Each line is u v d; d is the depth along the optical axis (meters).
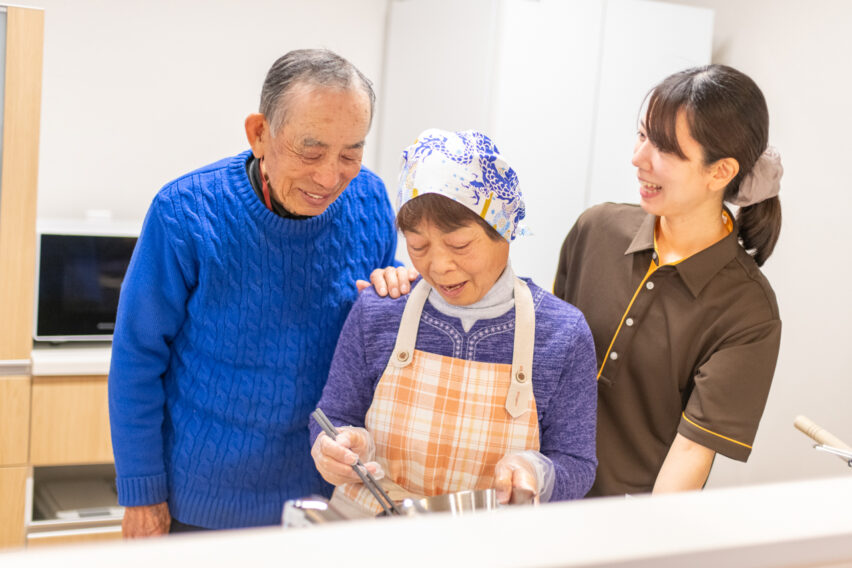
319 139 1.12
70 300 2.38
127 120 2.78
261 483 1.32
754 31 2.78
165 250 1.24
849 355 2.41
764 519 0.43
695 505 0.44
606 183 2.66
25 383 2.27
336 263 1.33
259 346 1.29
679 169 1.25
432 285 1.14
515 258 2.58
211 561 0.35
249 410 1.29
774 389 2.69
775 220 1.37
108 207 2.79
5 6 2.11
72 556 0.34
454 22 2.65
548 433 1.16
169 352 1.33
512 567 0.37
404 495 1.16
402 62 2.96
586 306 1.45
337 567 0.35
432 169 1.07
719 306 1.33
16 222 2.20
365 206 1.38
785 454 2.63
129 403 1.29
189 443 1.31
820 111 2.53
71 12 2.68
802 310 2.59
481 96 2.52
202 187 1.26
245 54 2.89
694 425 1.30
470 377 1.14
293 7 2.93
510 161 2.52
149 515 1.33
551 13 2.50
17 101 2.15
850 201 2.42
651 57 2.65
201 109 2.86
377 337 1.19
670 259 1.38
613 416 1.41
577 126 2.58
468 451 1.14
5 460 2.27
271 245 1.27
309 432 1.33
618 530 0.41
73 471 2.70
